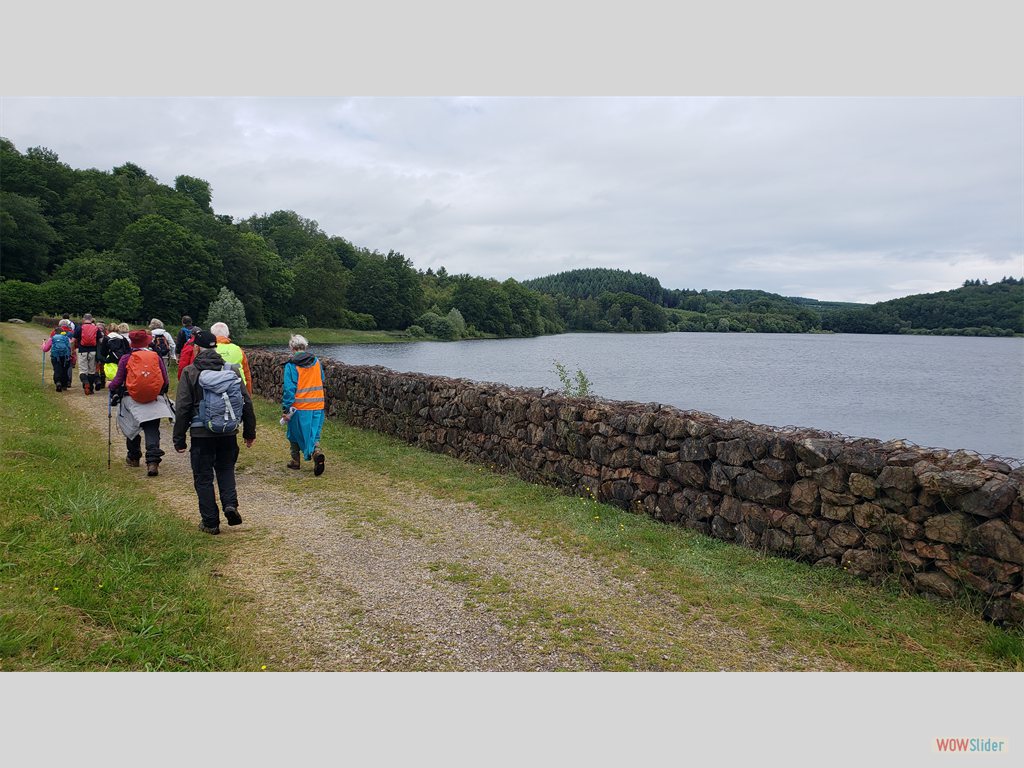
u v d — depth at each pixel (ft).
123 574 13.10
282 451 30.53
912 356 265.34
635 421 21.43
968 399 126.93
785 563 16.57
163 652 10.57
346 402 39.93
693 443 19.47
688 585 15.34
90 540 14.43
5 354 65.00
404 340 350.84
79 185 346.33
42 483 18.12
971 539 13.39
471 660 11.64
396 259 416.67
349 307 399.85
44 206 314.35
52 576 12.18
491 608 13.85
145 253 256.73
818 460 16.37
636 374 159.74
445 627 12.87
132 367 24.07
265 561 16.06
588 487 22.89
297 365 25.91
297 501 22.18
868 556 15.19
